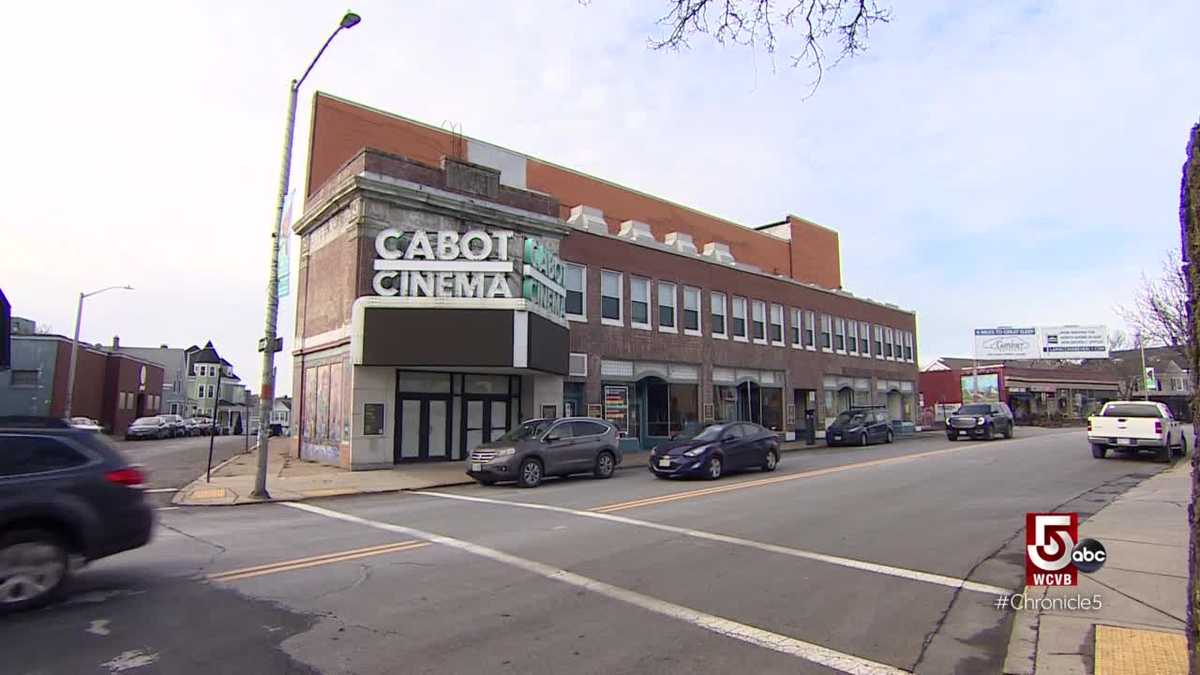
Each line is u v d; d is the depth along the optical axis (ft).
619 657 16.07
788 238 138.51
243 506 43.57
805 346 117.80
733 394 101.30
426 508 40.40
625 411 85.05
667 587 22.00
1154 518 32.01
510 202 74.54
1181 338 75.97
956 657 16.26
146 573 23.58
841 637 17.57
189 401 272.92
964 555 26.50
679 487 49.01
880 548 27.71
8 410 128.47
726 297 102.27
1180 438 71.97
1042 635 17.13
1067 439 103.40
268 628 17.88
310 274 76.54
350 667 15.34
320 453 70.18
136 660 15.65
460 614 19.15
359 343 60.44
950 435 108.47
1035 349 237.45
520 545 28.32
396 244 63.36
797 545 28.30
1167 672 14.34
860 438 99.14
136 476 22.43
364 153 63.98
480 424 70.79
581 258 81.51
